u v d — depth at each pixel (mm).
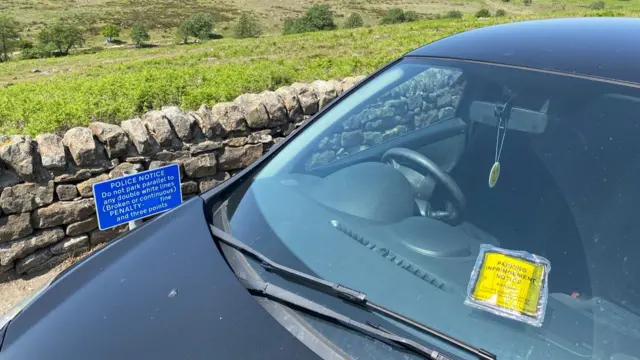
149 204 4039
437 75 2367
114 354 1484
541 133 1947
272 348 1420
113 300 1691
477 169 2031
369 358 1393
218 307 1565
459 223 1888
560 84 2006
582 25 2438
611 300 1534
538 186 1851
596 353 1410
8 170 4129
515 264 1636
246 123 5344
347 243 1829
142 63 27578
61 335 1605
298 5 142500
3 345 1670
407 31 31266
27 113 7891
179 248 1866
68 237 4551
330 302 1574
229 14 126562
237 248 1834
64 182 4395
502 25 2691
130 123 4770
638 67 1948
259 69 12836
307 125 2500
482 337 1458
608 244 1638
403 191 2057
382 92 2518
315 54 24453
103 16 124062
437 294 1601
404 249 1794
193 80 11188
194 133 5047
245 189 2215
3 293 4227
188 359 1424
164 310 1598
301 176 2215
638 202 1661
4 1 139875
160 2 145625
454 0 148750
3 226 4191
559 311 1510
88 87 11711
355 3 143625
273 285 1621
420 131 2354
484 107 2143
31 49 86062
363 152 2414
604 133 1819
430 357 1354
